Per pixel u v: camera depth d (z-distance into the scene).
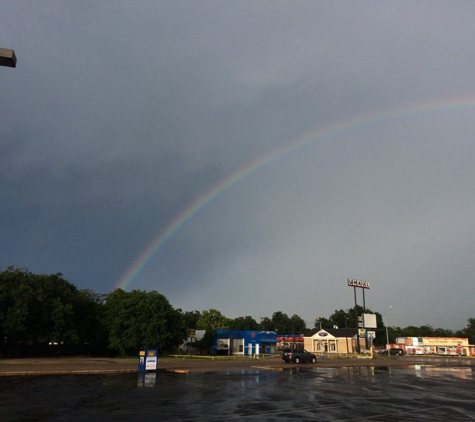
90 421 12.30
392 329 150.75
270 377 29.34
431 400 18.09
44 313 54.97
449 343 108.12
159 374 30.17
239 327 118.69
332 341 97.50
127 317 58.38
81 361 44.59
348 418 13.44
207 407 15.31
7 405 15.23
